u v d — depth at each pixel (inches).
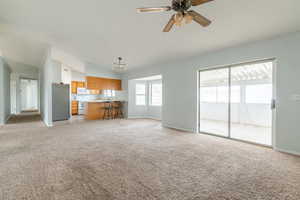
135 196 65.2
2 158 103.0
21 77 370.6
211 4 95.7
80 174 83.0
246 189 70.6
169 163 98.0
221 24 115.5
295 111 113.8
